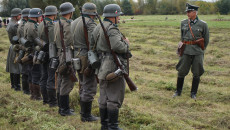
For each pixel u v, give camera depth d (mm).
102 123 4449
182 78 6891
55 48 5148
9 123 4590
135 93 7047
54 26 5234
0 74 8836
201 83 8188
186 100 6531
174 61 11586
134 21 43500
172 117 5398
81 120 4895
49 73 5637
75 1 29984
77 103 5840
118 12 4184
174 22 37438
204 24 6523
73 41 4750
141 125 4707
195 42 6551
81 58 4645
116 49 4000
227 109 5980
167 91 7387
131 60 11812
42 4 32625
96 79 4551
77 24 4684
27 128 4355
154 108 5996
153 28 26578
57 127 4320
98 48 4227
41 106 5770
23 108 5258
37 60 5504
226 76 9078
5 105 5363
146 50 13680
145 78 8766
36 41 5566
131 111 5223
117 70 4004
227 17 51969
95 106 5621
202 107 6055
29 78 6270
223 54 12695
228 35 19656
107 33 4047
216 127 4949
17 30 6410
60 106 5203
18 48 6340
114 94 4188
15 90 7145
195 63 6656
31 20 5906
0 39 19484
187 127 4797
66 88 5090
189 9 6508
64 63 4922
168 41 17422
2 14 59500
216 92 7137
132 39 18094
